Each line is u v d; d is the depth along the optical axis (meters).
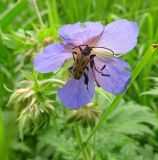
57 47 0.06
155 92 0.09
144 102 0.13
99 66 0.06
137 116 0.11
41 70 0.06
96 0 0.17
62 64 0.06
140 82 0.13
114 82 0.06
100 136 0.10
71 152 0.10
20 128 0.08
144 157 0.10
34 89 0.08
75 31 0.06
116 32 0.06
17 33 0.10
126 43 0.06
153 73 0.14
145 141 0.12
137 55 0.14
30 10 0.16
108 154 0.09
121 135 0.10
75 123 0.09
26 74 0.08
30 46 0.10
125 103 0.12
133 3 0.18
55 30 0.10
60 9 0.17
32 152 0.12
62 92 0.06
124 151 0.10
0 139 0.08
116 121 0.11
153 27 0.16
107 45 0.06
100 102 0.09
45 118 0.08
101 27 0.06
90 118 0.08
